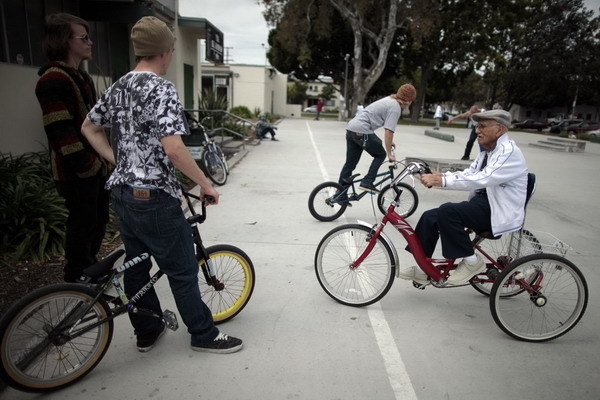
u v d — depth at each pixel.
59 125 2.87
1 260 3.90
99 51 8.29
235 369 2.68
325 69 38.31
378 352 2.91
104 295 2.62
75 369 2.51
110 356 2.78
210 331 2.81
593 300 3.74
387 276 3.41
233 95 32.78
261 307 3.46
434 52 34.94
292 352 2.88
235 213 5.95
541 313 3.48
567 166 12.12
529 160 13.23
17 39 6.02
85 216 3.16
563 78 40.31
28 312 2.28
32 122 6.29
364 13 28.28
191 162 2.30
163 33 2.33
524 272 3.05
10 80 5.85
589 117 54.62
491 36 33.78
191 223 2.85
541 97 46.81
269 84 35.50
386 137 5.61
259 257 4.43
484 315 3.44
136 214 2.37
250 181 8.05
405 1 27.81
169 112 2.21
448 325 3.28
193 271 2.64
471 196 3.39
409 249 3.34
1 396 2.41
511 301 3.66
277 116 34.66
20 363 2.34
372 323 3.27
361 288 3.75
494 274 3.28
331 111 71.12
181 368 2.68
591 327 3.33
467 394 2.53
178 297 2.64
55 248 4.13
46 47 3.01
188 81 12.76
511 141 3.02
